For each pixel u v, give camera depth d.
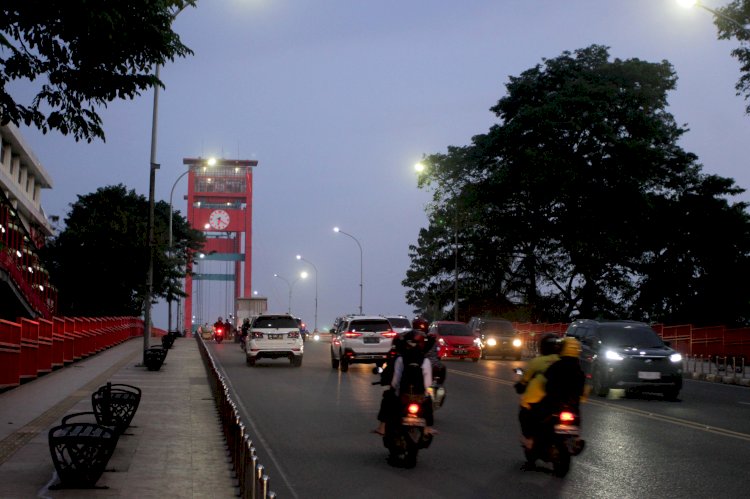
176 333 65.94
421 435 11.34
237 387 24.72
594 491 9.94
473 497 9.62
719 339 36.97
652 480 10.62
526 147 54.06
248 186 131.50
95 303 34.66
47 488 9.27
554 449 10.61
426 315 93.25
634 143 52.91
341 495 9.73
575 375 10.75
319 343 66.62
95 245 32.84
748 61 39.44
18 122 12.37
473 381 27.14
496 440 14.09
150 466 10.81
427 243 85.19
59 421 15.37
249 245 131.38
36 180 75.88
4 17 11.38
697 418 17.48
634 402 21.34
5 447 12.13
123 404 13.92
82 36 11.68
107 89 12.35
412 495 9.72
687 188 59.38
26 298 42.44
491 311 63.50
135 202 71.75
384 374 11.90
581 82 54.44
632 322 24.25
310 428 15.56
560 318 61.19
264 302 71.56
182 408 17.94
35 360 25.97
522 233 57.47
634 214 54.31
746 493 9.86
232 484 9.66
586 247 54.56
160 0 12.13
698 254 57.00
